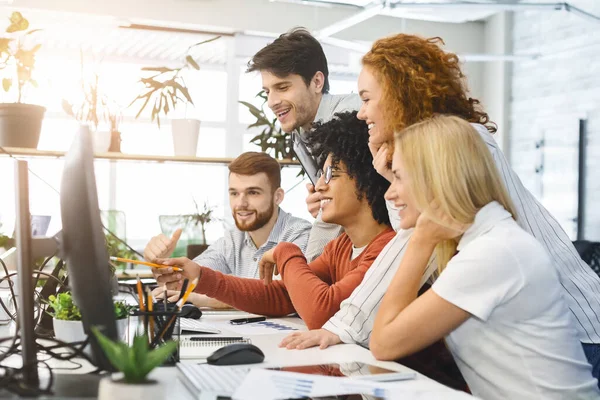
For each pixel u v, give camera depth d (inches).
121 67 349.4
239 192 99.4
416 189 47.6
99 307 38.7
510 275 45.3
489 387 47.6
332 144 66.1
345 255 70.8
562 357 46.4
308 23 282.5
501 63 301.3
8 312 65.3
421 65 60.6
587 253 174.6
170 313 47.3
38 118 122.9
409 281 48.6
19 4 237.5
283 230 101.7
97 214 38.5
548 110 279.6
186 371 42.3
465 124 48.0
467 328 47.2
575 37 266.8
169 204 316.5
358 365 45.8
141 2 259.0
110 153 125.9
